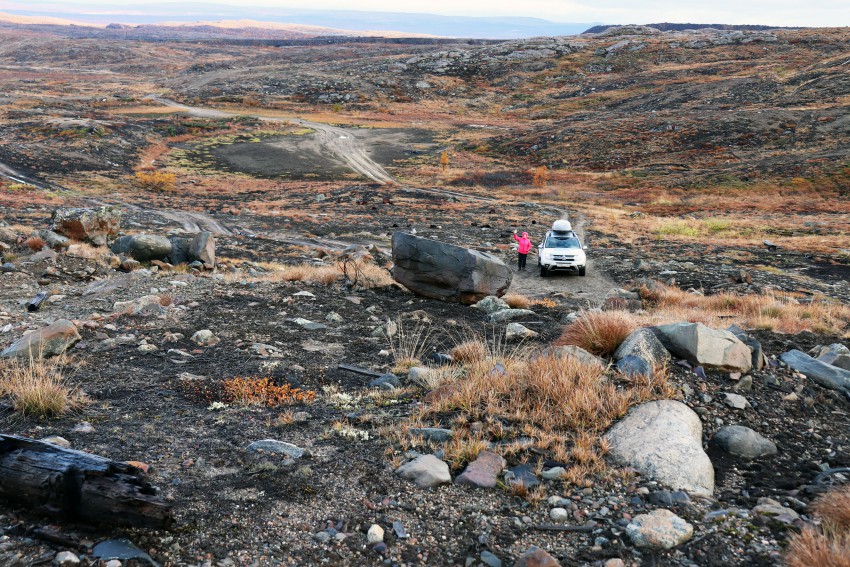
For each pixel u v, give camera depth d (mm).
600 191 68312
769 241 33562
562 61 192875
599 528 4156
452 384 6684
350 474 4824
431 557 3832
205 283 14211
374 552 3840
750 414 6086
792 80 117812
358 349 9242
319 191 63000
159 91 180625
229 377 7367
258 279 15828
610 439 5363
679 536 3979
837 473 5012
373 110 152875
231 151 97000
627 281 21953
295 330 10203
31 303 10812
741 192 62219
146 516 3768
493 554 3863
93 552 3525
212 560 3627
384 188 64750
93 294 12281
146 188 64750
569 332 8211
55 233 19656
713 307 15469
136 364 7680
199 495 4371
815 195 58844
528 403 6027
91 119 108250
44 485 3707
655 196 63375
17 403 5621
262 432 5660
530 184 72938
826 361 7824
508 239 34500
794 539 3842
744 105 108438
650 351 6938
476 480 4703
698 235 39219
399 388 7094
